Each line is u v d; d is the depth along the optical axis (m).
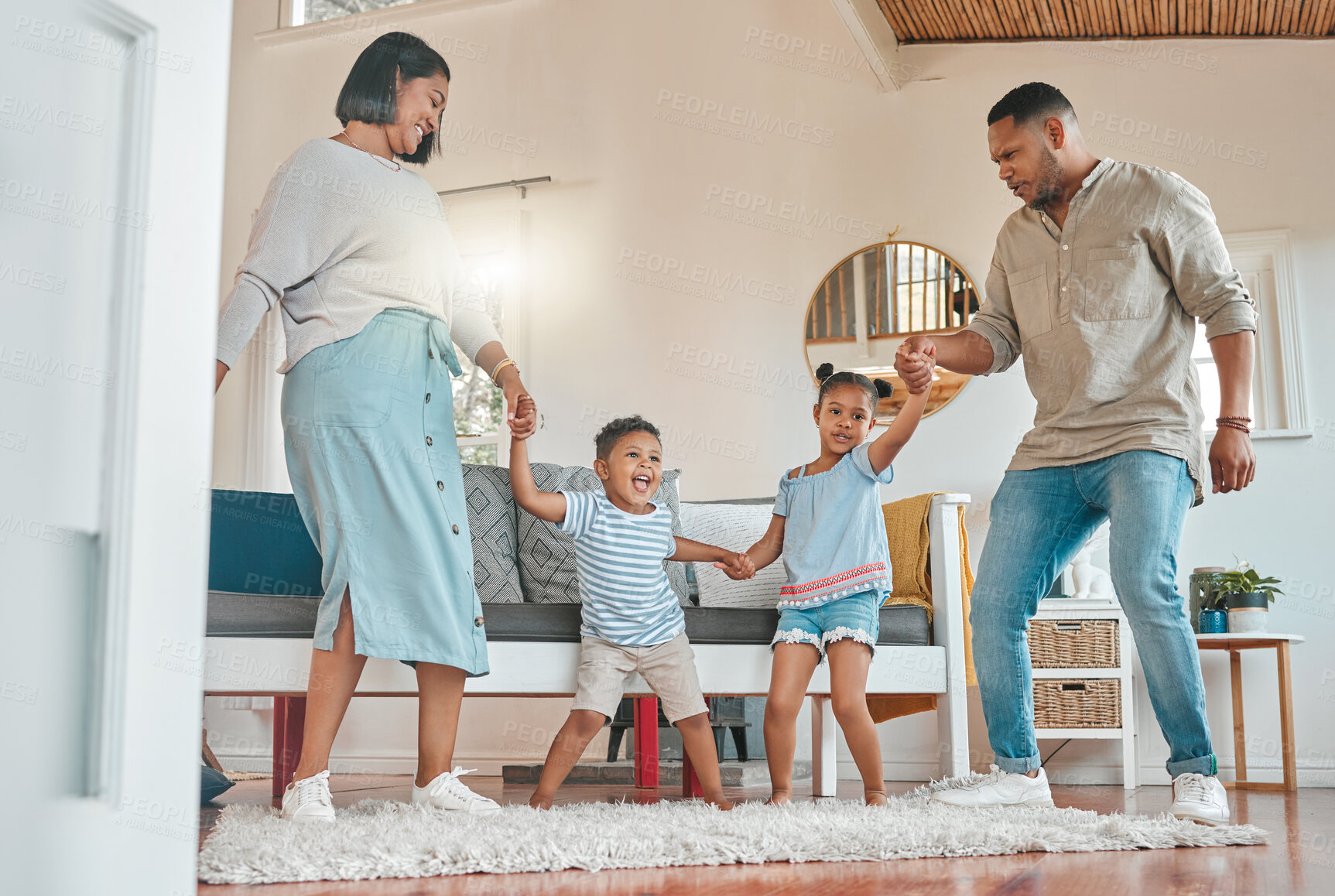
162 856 0.62
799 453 4.27
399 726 4.38
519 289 4.68
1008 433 4.03
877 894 1.09
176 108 0.65
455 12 5.01
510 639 2.10
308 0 5.36
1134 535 1.86
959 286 4.18
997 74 4.26
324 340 1.73
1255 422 3.85
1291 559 3.72
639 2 4.76
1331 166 3.86
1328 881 1.20
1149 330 1.98
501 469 2.75
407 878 1.19
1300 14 3.80
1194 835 1.54
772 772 2.15
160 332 0.64
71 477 0.58
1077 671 3.51
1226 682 3.70
